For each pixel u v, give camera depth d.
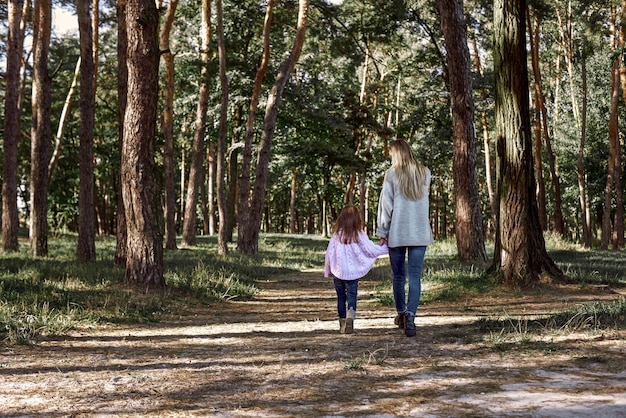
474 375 4.20
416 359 4.88
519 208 10.37
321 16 26.28
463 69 16.39
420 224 6.27
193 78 33.12
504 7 10.38
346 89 38.59
